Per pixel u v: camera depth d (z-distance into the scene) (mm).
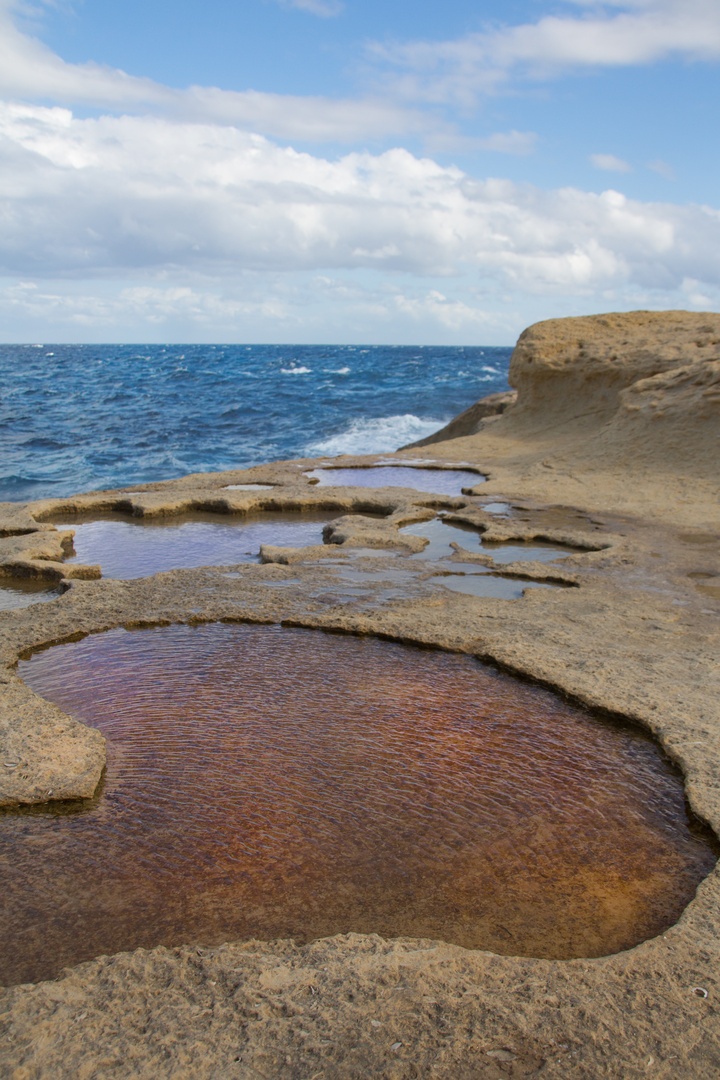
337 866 3260
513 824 3578
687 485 11359
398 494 11523
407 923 2910
